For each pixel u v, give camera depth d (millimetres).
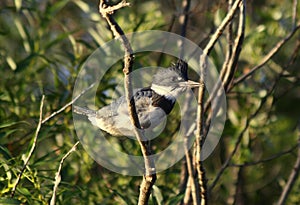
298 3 13344
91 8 12297
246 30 12820
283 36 13281
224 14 12594
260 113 13133
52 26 14211
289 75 12508
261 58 12898
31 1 12234
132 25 12383
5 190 9328
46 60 11641
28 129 11664
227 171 12852
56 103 11781
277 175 13453
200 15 13758
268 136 13375
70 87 11656
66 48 13664
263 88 13164
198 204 8766
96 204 11008
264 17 13383
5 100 11570
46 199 9672
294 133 13453
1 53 12664
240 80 11172
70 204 10344
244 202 13523
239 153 12852
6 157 9609
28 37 12094
